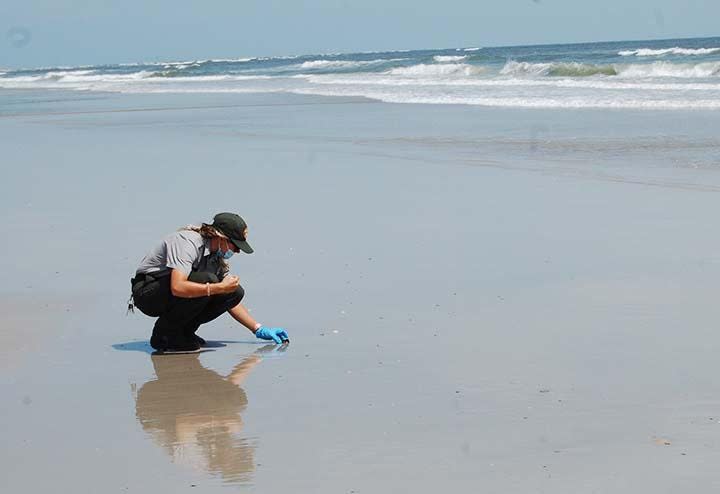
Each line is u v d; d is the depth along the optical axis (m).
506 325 8.45
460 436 5.94
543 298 9.29
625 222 12.72
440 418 6.27
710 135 20.61
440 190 15.75
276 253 11.69
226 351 8.16
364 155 20.59
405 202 14.77
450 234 12.39
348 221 13.45
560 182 16.00
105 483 5.47
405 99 37.62
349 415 6.41
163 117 35.19
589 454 5.58
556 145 20.62
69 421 6.54
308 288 10.05
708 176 15.88
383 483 5.29
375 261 11.08
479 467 5.45
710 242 11.36
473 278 10.18
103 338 8.63
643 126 23.11
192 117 34.41
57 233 13.29
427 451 5.71
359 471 5.47
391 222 13.28
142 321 9.12
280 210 14.47
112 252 11.93
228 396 6.96
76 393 7.16
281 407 6.65
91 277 10.77
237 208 14.76
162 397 6.99
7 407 6.89
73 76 110.94
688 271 10.09
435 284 9.99
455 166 18.33
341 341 8.22
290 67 97.69
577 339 7.95
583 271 10.28
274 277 10.58
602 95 32.66
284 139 24.73
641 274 10.05
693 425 5.95
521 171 17.33
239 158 20.98
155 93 56.94
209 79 79.88
